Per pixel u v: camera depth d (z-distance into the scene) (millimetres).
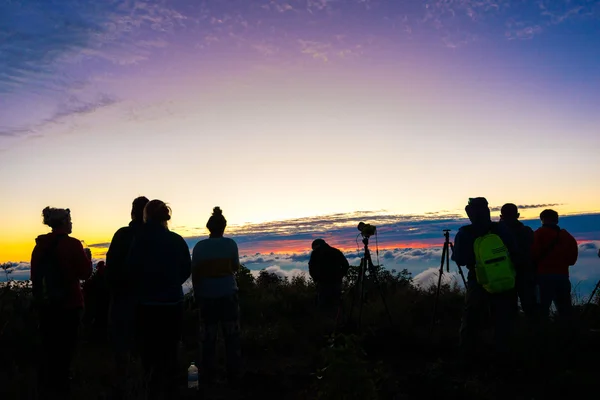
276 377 6242
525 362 5867
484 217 6707
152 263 5078
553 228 7680
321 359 7301
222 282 6215
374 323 9484
